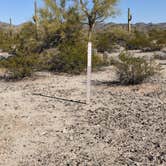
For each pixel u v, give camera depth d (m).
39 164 6.62
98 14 28.23
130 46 35.44
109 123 9.12
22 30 22.89
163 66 20.19
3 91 13.77
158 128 8.60
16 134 8.30
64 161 6.72
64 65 19.08
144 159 6.73
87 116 9.86
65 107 10.97
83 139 7.93
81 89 13.94
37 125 9.02
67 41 22.36
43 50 21.83
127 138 7.93
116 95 12.64
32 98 12.34
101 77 17.02
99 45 30.62
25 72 17.03
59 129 8.68
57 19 24.22
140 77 14.65
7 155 7.07
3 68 18.95
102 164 6.54
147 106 10.88
